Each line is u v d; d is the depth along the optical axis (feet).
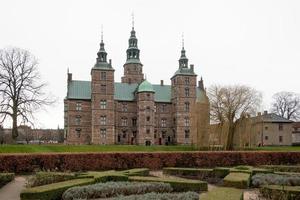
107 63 261.44
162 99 287.28
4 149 150.30
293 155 126.82
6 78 177.47
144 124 262.88
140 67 310.86
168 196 43.60
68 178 66.54
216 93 185.16
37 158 100.53
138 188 54.90
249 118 182.39
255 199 52.13
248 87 186.70
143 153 113.39
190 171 87.76
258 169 83.25
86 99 262.06
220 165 120.26
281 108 345.72
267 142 301.43
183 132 272.31
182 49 285.23
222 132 184.65
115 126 273.13
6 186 72.13
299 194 49.67
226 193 45.52
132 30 316.60
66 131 268.21
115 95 278.46
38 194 50.42
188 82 277.23
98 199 47.42
